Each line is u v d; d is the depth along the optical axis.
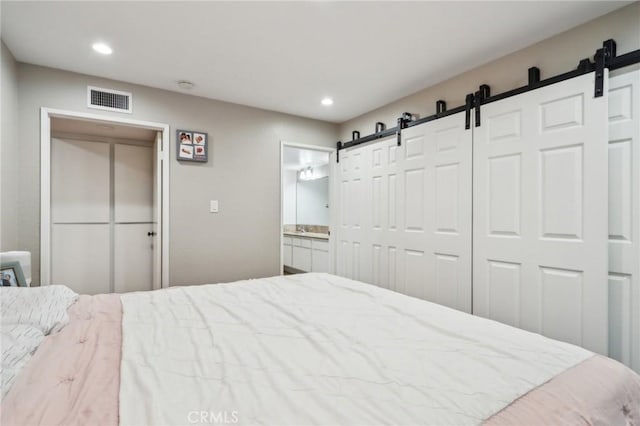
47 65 2.33
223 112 3.10
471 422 0.69
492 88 2.30
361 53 2.19
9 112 2.07
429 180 2.68
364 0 1.64
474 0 1.64
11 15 1.74
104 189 3.54
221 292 1.77
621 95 1.70
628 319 1.66
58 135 3.32
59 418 0.67
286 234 5.74
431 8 1.71
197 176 2.97
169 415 0.69
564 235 1.86
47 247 2.31
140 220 3.72
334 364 0.94
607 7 1.69
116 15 1.75
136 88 2.68
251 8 1.71
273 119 3.40
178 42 2.05
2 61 1.97
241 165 3.20
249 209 3.24
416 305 1.50
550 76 1.98
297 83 2.70
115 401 0.74
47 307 1.25
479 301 2.29
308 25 1.87
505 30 1.91
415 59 2.28
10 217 2.08
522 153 2.06
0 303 1.20
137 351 1.01
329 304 1.54
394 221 3.03
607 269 1.69
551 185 1.92
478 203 2.31
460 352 1.01
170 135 2.84
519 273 2.07
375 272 3.26
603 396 0.82
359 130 3.57
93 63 2.31
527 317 2.02
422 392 0.79
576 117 1.81
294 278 2.10
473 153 2.35
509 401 0.76
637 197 1.64
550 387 0.82
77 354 0.98
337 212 3.86
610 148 1.74
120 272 3.61
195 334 1.16
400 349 1.04
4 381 0.76
